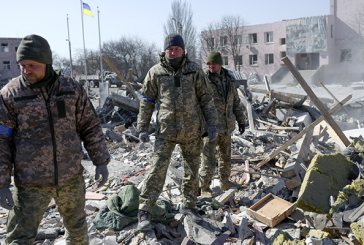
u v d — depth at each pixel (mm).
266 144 6758
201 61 47500
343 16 38344
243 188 4559
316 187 2869
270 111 9414
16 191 2225
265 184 4586
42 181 2213
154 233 3170
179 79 3205
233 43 44312
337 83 35906
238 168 5258
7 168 2152
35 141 2195
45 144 2201
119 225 3330
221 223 3375
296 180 4129
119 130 9328
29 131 2189
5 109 2150
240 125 4461
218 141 4230
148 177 3207
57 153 2236
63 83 2287
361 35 37375
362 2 36875
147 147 7461
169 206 3732
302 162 4715
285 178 4297
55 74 2256
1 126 2152
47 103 2209
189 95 3225
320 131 7348
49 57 2184
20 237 2205
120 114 11062
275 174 4898
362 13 37031
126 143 8094
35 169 2193
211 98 3359
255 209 3717
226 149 4273
